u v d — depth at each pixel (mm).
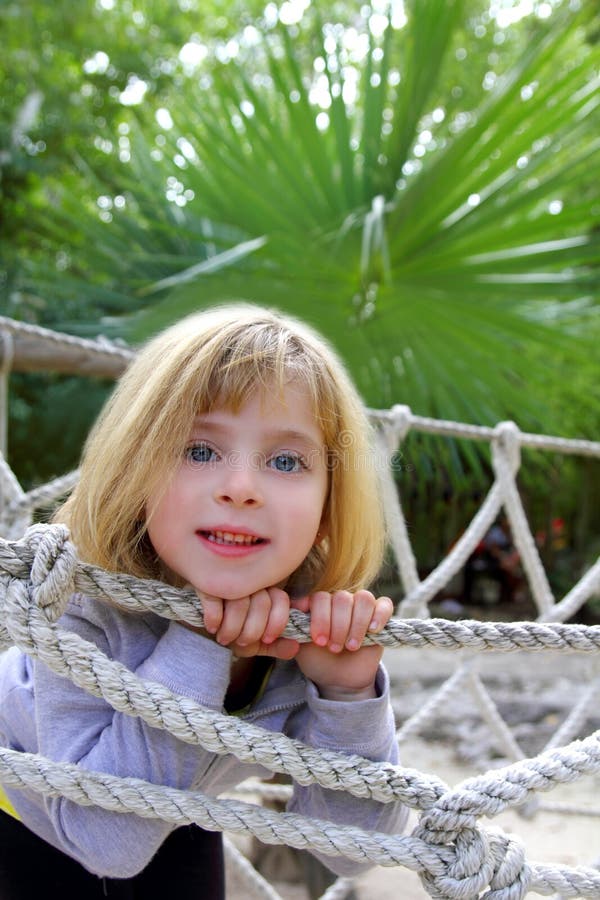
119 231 4617
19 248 7031
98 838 846
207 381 853
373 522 1012
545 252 3703
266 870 2475
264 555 840
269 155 3738
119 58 7863
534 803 2314
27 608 758
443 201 3576
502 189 3605
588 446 2428
